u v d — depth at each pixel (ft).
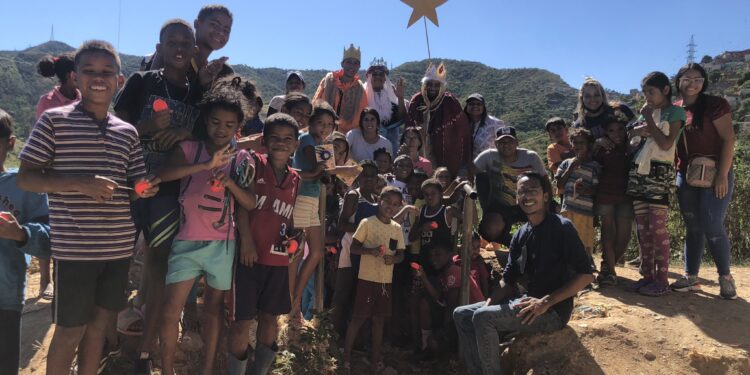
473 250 19.85
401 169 20.81
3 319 11.34
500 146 21.42
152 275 12.61
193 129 12.96
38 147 9.61
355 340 19.74
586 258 14.73
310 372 15.35
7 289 11.31
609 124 19.19
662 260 18.31
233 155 11.45
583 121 21.27
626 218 19.21
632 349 15.43
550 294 14.65
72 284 10.16
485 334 15.03
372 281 17.53
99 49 10.03
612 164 19.20
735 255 30.37
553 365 15.12
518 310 14.82
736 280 20.68
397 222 18.56
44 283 17.33
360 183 19.35
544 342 15.49
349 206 18.42
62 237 10.07
